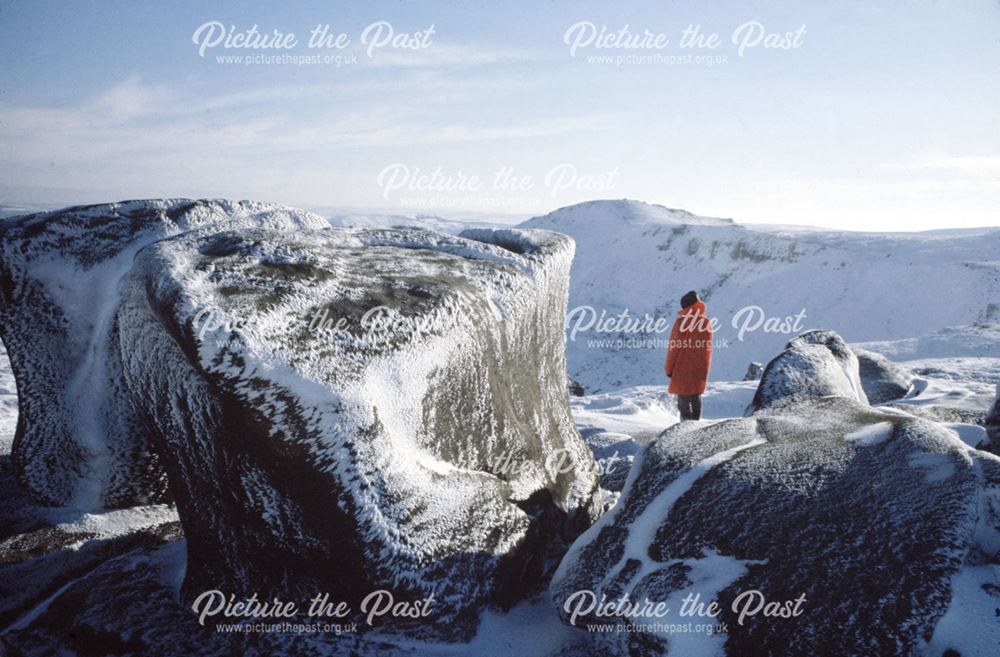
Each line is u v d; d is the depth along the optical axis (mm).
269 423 1806
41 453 2846
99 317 2844
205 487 2064
